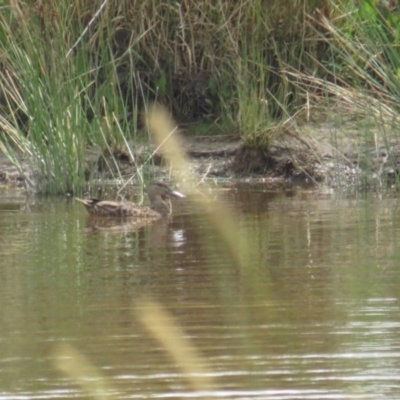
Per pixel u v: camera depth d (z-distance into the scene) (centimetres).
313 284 1466
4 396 1074
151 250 1744
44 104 2402
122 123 2623
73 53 2469
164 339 1003
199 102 2759
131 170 2559
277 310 1338
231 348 1189
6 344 1228
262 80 2598
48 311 1359
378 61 2477
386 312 1318
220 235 1870
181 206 2258
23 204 2291
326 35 2653
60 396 1071
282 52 2656
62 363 1157
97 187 2495
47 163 2419
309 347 1191
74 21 2547
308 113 2548
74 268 1608
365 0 2594
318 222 1958
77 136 2419
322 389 1070
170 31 2709
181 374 1119
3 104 2628
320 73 2656
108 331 1266
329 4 2650
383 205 2153
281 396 1054
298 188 2441
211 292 1433
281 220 1988
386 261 1603
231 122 2706
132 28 2669
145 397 1059
